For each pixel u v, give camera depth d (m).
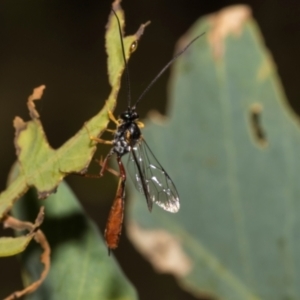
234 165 0.16
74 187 0.27
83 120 0.30
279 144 0.16
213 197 0.16
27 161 0.14
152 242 0.16
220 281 0.16
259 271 0.16
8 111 0.30
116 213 0.15
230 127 0.16
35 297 0.15
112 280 0.15
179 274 0.16
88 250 0.15
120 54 0.14
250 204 0.16
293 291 0.16
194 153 0.16
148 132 0.16
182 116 0.16
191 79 0.16
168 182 0.16
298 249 0.16
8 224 0.15
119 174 0.16
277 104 0.16
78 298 0.15
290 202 0.16
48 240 0.15
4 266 0.25
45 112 0.30
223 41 0.16
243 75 0.16
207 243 0.16
